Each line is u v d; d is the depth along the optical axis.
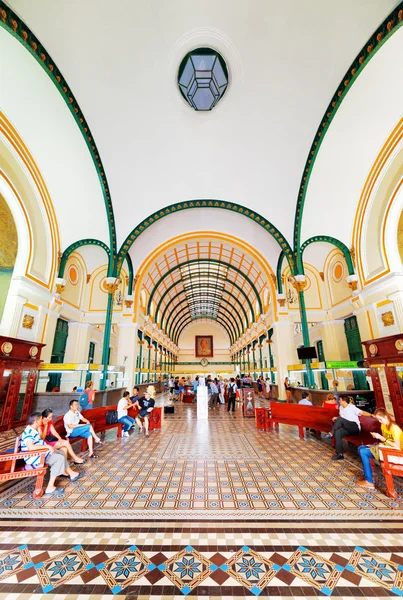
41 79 5.75
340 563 2.11
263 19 5.53
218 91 6.94
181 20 5.55
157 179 9.35
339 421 4.75
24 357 6.61
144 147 8.29
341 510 2.93
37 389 8.05
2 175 6.25
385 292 7.05
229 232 12.52
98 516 2.80
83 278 12.27
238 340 29.61
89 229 9.58
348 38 5.30
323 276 12.34
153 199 9.89
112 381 11.97
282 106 7.15
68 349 11.53
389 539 2.42
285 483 3.65
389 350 5.61
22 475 3.22
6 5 4.38
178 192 9.91
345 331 11.43
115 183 9.02
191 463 4.45
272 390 13.46
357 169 7.41
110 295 9.73
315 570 2.03
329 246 11.55
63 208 8.61
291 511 2.91
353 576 1.96
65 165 7.79
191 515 2.83
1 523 2.66
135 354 12.02
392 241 6.81
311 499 3.19
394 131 6.25
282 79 6.53
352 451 5.07
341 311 11.11
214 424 7.91
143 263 12.73
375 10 4.73
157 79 6.60
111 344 16.09
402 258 6.69
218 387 13.39
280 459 4.64
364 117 6.39
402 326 6.46
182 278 21.86
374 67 5.46
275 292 12.38
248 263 15.53
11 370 6.31
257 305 19.45
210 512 2.89
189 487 3.53
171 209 10.30
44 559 2.14
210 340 39.56
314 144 7.61
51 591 1.82
